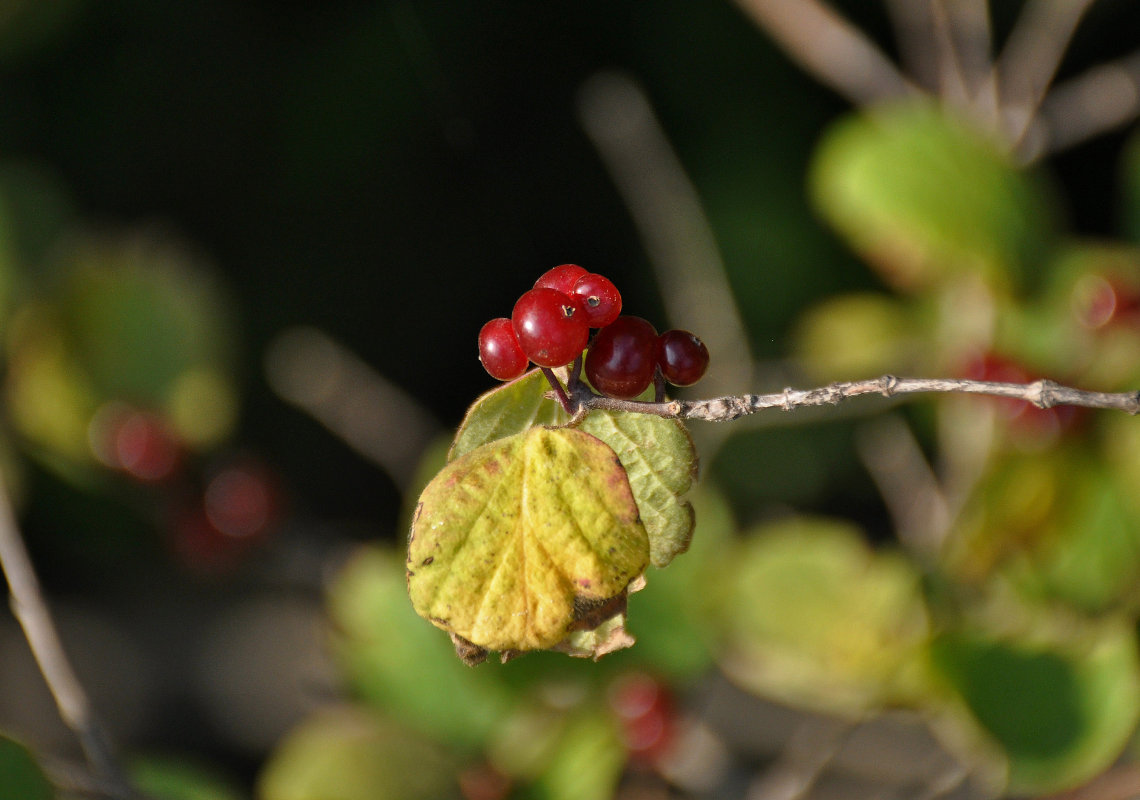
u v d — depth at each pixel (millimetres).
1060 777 575
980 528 611
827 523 680
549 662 608
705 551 648
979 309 716
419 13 1330
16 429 807
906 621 621
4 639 1224
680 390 834
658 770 635
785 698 631
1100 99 804
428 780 601
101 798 553
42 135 1272
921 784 673
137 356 799
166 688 1250
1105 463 614
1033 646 585
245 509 799
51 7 1175
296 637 1254
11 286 832
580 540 488
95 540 862
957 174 674
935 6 772
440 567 488
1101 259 668
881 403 795
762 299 1282
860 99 822
